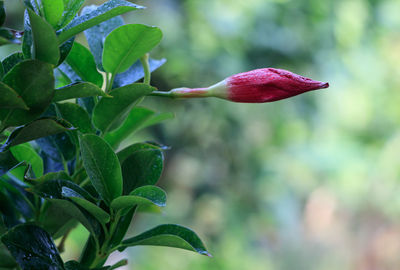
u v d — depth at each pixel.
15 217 0.56
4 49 1.51
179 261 1.87
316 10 1.98
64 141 0.56
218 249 1.94
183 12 1.77
